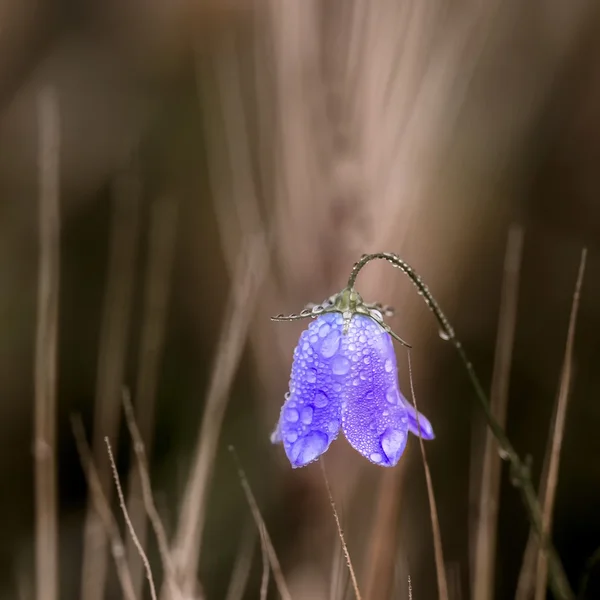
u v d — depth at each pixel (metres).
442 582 0.41
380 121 0.46
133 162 0.61
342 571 0.42
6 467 0.54
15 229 0.61
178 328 0.56
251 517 0.47
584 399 0.51
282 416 0.41
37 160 0.63
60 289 0.59
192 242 0.59
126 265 0.55
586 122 0.58
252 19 0.58
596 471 0.49
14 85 0.66
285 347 0.47
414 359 0.46
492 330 0.53
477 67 0.50
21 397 0.56
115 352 0.48
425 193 0.46
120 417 0.46
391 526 0.43
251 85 0.52
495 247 0.54
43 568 0.44
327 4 0.46
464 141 0.49
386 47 0.46
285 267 0.47
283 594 0.42
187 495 0.43
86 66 0.67
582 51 0.58
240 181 0.48
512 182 0.56
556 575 0.41
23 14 0.66
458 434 0.49
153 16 0.65
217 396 0.43
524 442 0.50
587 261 0.55
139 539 0.44
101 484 0.45
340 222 0.46
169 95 0.64
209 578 0.47
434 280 0.47
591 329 0.53
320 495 0.46
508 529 0.48
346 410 0.40
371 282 0.46
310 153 0.46
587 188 0.57
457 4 0.46
